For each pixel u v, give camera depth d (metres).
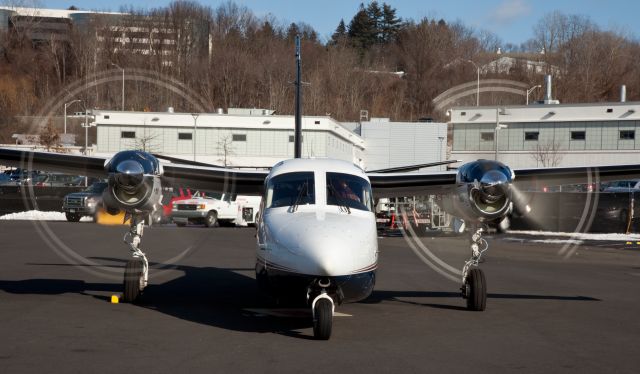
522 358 7.87
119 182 10.71
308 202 10.30
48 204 39.84
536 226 33.16
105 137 41.19
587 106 53.34
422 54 98.31
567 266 19.11
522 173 12.32
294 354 7.90
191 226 35.09
